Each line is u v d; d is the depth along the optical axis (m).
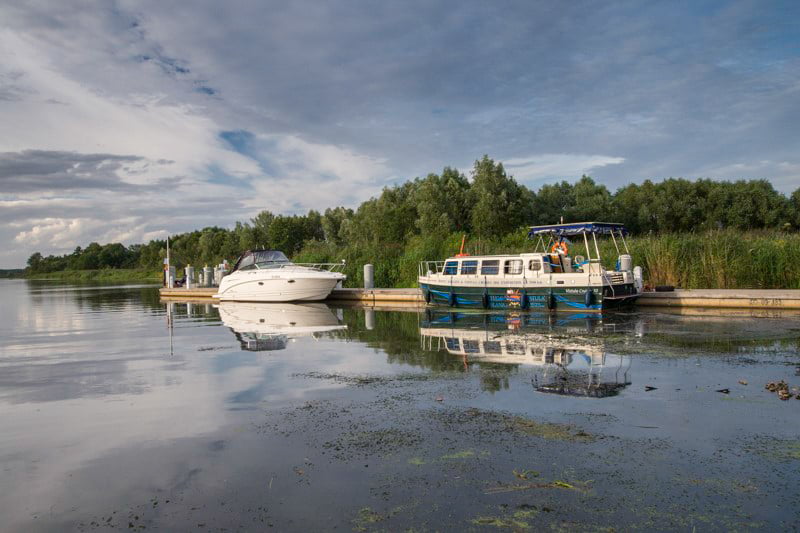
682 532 3.79
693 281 20.08
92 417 6.70
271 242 62.41
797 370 8.31
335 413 6.64
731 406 6.54
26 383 8.66
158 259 83.81
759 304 16.48
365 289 24.81
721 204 54.16
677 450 5.21
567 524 3.92
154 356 11.05
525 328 13.62
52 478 4.87
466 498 4.34
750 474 4.68
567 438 5.58
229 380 8.59
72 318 20.11
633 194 58.12
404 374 8.66
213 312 21.14
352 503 4.29
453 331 13.48
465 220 45.84
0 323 18.62
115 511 4.24
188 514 4.16
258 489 4.57
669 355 9.60
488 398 7.11
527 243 26.28
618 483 4.55
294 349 11.45
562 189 59.75
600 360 9.31
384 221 46.12
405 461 5.09
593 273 16.38
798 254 18.66
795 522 3.91
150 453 5.44
